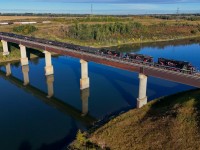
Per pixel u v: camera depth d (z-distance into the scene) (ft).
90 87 301.22
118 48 579.48
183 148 152.76
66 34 655.76
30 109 252.42
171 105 201.16
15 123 220.02
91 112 238.48
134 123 189.26
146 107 217.15
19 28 630.33
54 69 388.16
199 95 199.52
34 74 375.04
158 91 274.98
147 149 159.22
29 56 465.06
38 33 620.90
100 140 175.11
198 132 159.53
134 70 229.25
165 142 160.15
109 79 329.11
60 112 243.60
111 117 216.74
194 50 542.98
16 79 358.64
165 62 235.81
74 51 301.63
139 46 610.24
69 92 295.07
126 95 272.10
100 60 264.93
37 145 184.24
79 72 372.17
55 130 206.80
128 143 167.63
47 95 289.12
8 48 477.36
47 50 346.54
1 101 274.16
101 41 629.10
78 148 170.40
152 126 177.37
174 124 170.30
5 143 187.32
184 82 195.21
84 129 207.21
